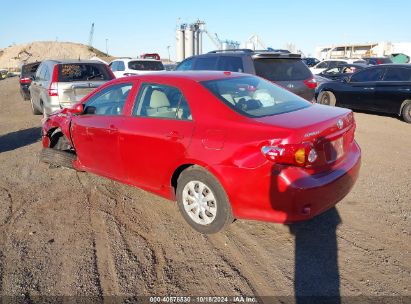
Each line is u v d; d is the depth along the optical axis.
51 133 6.01
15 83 26.94
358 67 16.20
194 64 9.58
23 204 4.85
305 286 3.15
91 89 9.07
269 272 3.34
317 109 4.05
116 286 3.21
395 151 7.00
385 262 3.44
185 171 3.90
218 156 3.53
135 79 4.61
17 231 4.14
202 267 3.44
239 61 8.07
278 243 3.79
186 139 3.78
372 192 5.00
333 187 3.46
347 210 4.47
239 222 4.22
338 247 3.69
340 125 3.70
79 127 5.13
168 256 3.62
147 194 5.07
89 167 5.22
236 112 3.66
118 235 4.02
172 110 4.07
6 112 13.52
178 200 4.09
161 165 4.09
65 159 5.65
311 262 3.47
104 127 4.70
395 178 5.51
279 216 3.36
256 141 3.34
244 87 4.23
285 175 3.25
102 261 3.56
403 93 9.92
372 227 4.06
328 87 12.05
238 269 3.40
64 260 3.58
